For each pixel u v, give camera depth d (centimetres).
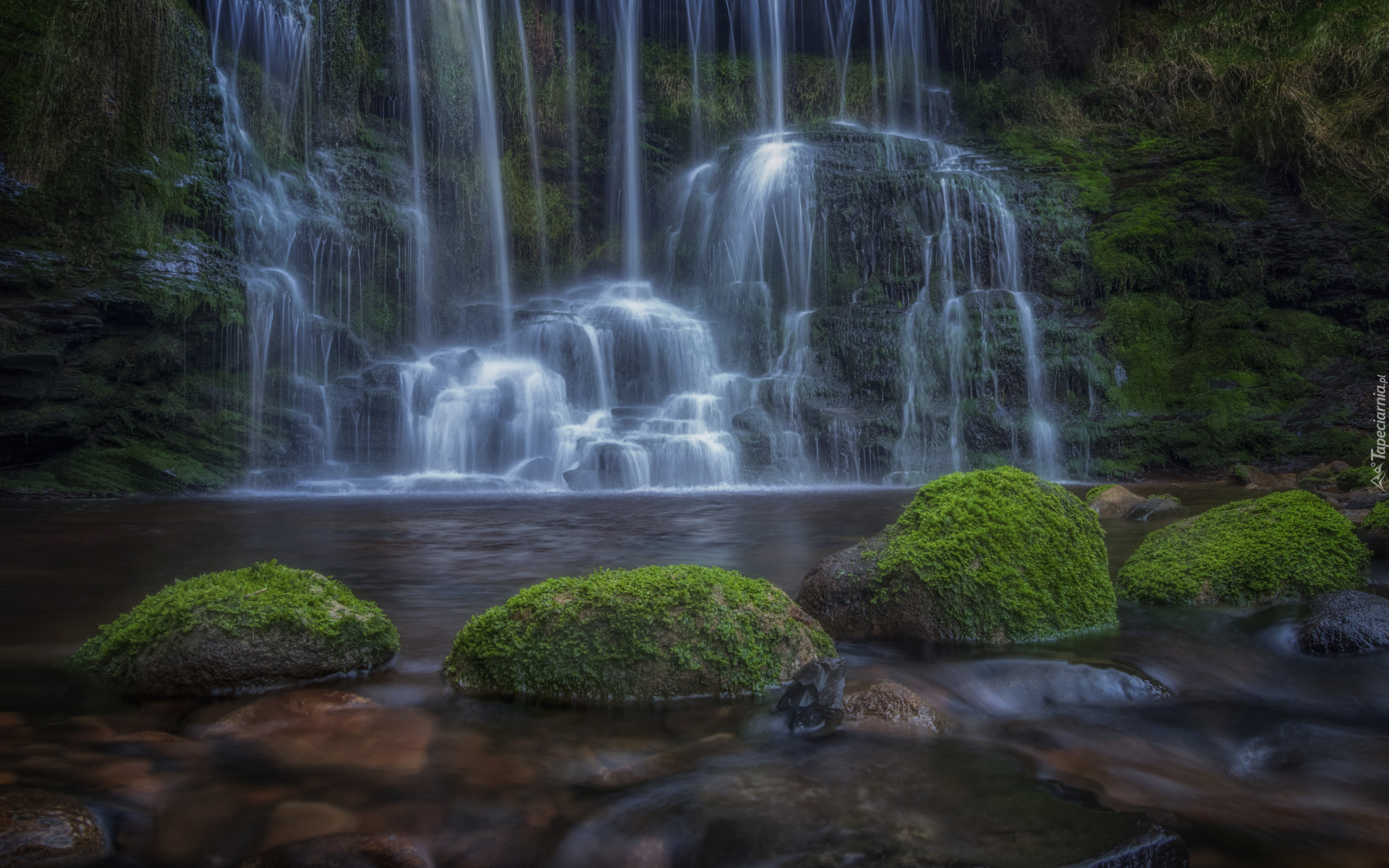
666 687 311
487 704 311
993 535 414
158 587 542
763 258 2044
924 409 1702
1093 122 2269
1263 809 235
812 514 1013
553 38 2489
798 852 200
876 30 2566
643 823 217
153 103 1445
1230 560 480
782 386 1753
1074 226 1906
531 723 291
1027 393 1720
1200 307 1767
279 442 1466
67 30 1341
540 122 2442
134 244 1384
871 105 2525
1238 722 304
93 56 1365
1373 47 1806
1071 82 2370
